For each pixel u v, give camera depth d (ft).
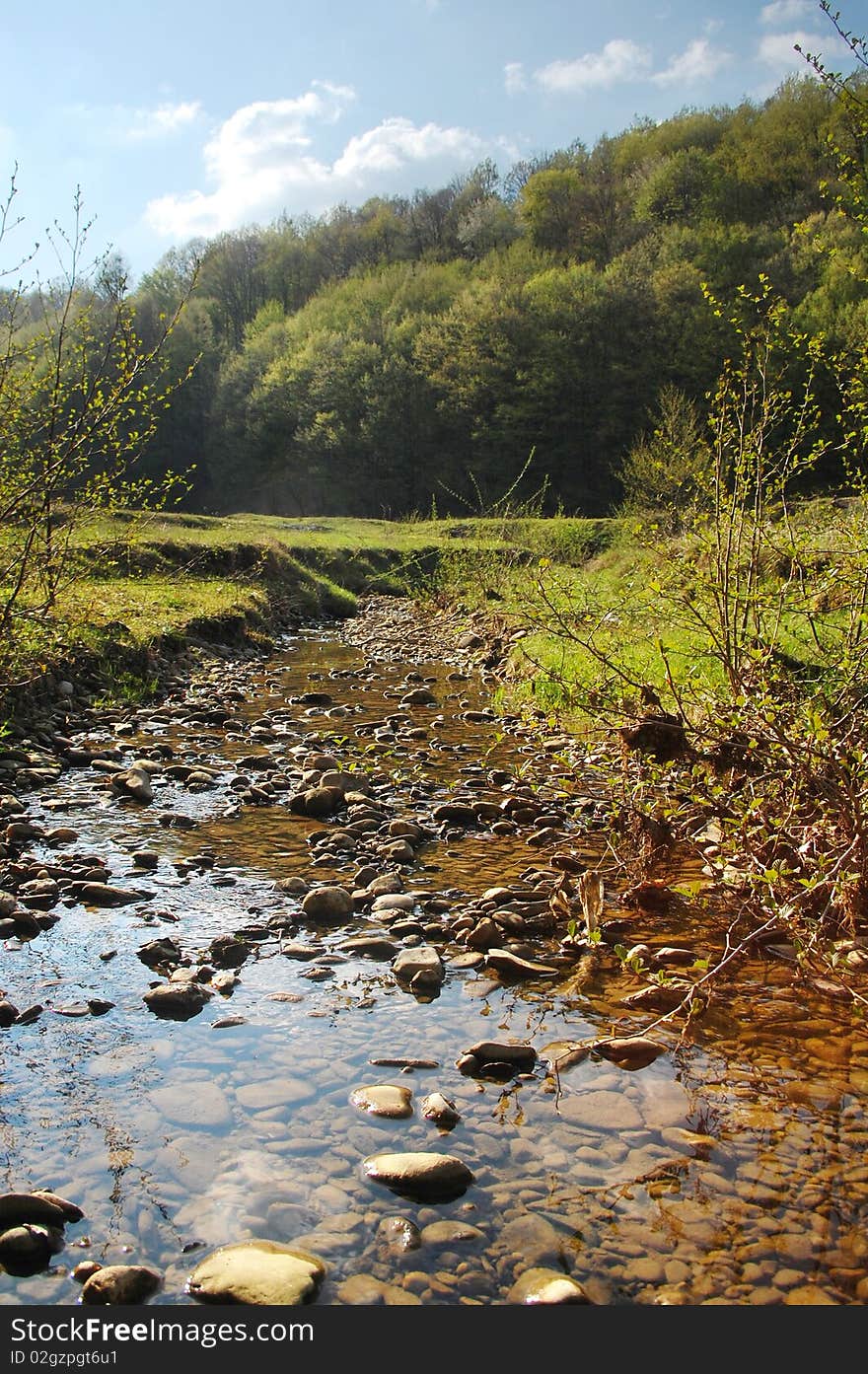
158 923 16.07
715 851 18.70
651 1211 9.31
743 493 19.12
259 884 18.12
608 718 19.89
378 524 141.49
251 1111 10.82
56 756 27.02
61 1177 9.61
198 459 276.62
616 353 211.61
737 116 317.42
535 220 328.90
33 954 14.74
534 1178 9.82
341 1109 10.93
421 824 22.07
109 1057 11.83
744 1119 10.82
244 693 39.24
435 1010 13.38
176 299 276.00
